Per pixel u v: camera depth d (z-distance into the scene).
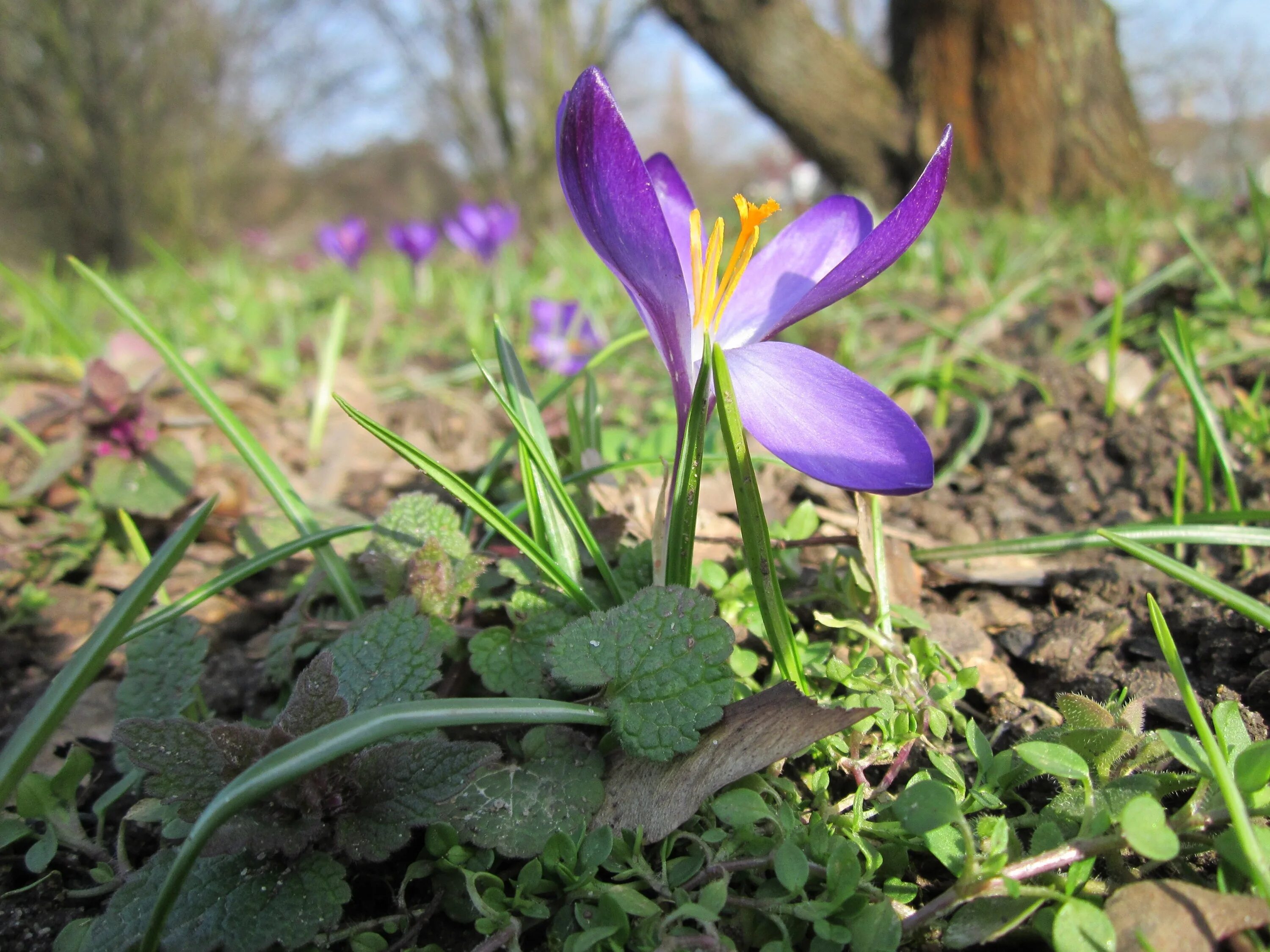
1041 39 0.80
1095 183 0.83
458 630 0.14
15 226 2.09
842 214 0.13
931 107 0.87
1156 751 0.11
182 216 2.23
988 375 0.30
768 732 0.11
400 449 0.13
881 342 0.37
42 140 1.99
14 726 0.16
